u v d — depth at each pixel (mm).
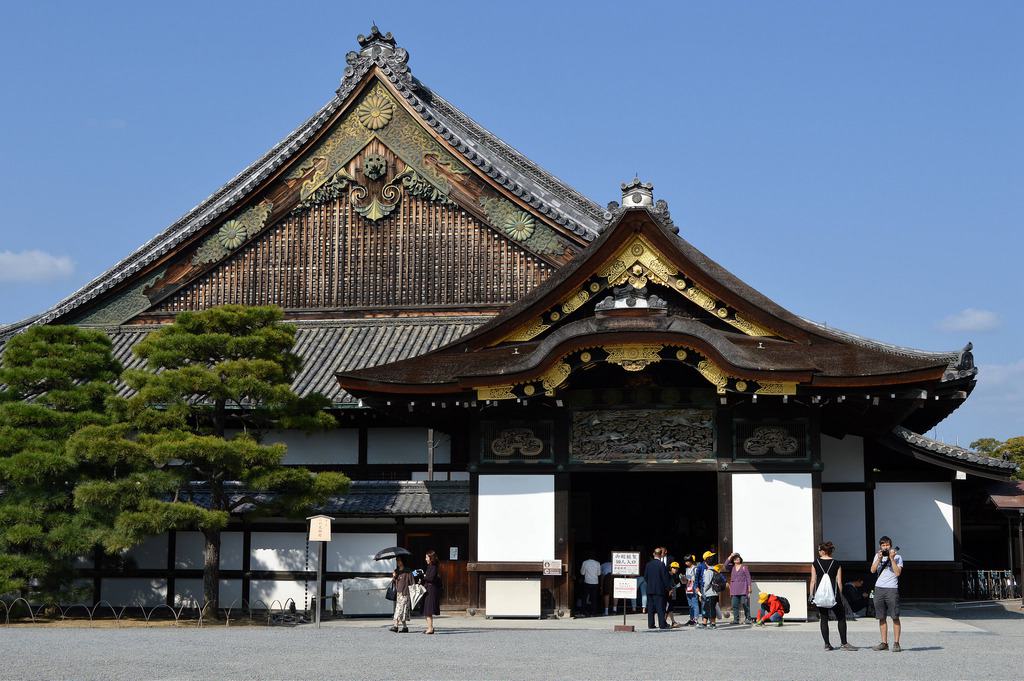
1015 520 47219
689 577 32531
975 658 23281
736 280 35125
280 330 36625
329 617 38750
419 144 48000
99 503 34719
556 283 34250
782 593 32781
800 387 32375
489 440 34875
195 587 40156
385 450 41719
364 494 39625
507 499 34562
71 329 38688
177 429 34812
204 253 49031
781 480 33281
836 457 38656
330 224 48438
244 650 24922
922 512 40062
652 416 34250
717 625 32062
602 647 25641
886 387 32125
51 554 35562
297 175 48688
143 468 35188
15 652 24297
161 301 49281
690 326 32031
